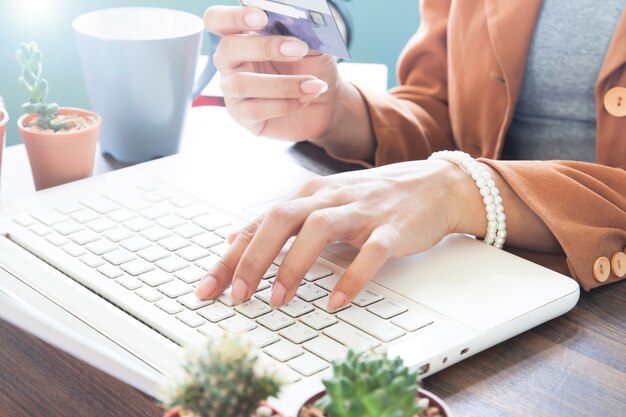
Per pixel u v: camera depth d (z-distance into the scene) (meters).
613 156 0.91
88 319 0.62
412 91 1.16
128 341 0.59
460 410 0.53
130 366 0.53
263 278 0.67
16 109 1.63
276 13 0.83
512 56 1.02
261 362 0.55
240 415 0.34
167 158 0.94
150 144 0.97
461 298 0.64
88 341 0.53
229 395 0.34
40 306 0.64
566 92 1.02
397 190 0.73
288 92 0.88
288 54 0.85
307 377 0.54
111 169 0.96
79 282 0.68
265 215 0.70
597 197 0.75
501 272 0.69
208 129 1.08
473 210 0.75
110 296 0.65
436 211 0.73
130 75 0.92
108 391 0.56
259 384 0.35
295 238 0.67
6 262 0.72
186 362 0.36
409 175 0.76
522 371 0.58
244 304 0.63
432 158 0.81
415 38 1.19
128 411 0.54
